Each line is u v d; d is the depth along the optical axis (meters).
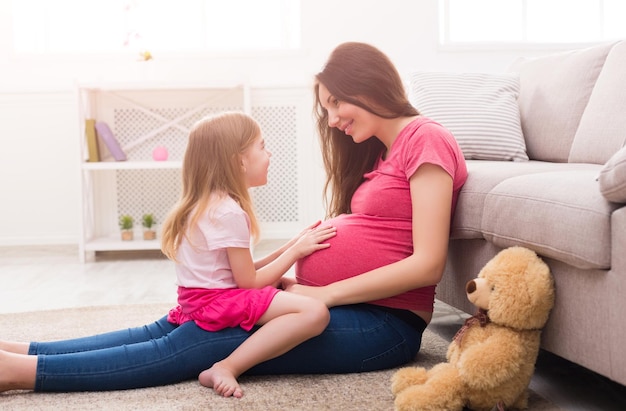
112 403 1.42
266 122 4.10
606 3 4.14
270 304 1.53
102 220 4.08
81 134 3.64
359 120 1.63
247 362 1.50
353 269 1.62
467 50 4.03
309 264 1.67
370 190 1.65
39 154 4.08
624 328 1.20
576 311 1.32
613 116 2.14
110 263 3.57
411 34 4.04
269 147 4.11
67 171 4.09
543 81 2.59
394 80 1.63
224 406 1.39
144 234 3.83
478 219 1.63
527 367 1.35
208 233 1.55
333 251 1.64
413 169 1.55
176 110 4.04
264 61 4.08
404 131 1.62
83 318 2.28
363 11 4.05
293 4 4.20
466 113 2.54
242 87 3.96
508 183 1.58
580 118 2.38
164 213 4.08
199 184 1.62
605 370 1.25
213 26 4.17
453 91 2.62
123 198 4.08
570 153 2.30
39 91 4.03
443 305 2.46
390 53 4.05
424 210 1.53
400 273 1.52
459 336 1.40
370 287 1.54
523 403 1.39
